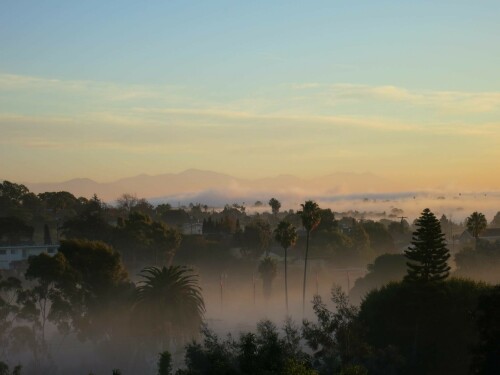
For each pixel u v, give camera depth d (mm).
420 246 72250
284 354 48625
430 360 68250
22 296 87125
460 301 69875
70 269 88875
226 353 49781
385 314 72375
